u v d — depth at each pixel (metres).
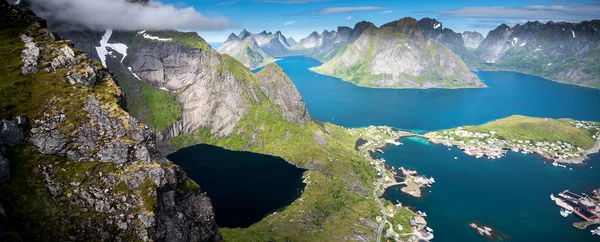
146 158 119.50
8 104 114.62
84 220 104.62
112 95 130.88
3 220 95.19
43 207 102.94
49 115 117.00
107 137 118.25
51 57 132.62
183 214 124.12
